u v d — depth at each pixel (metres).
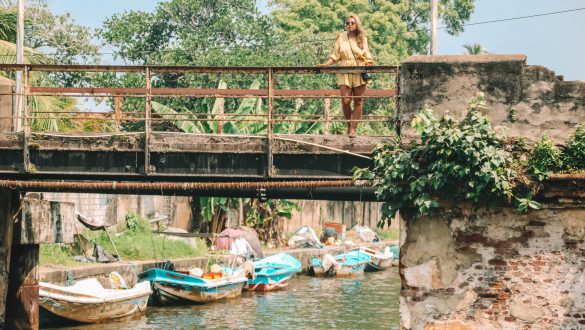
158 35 39.66
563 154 9.54
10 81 12.41
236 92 13.09
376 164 10.07
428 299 9.76
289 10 50.00
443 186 9.61
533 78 9.80
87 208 28.19
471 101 9.79
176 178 11.41
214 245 31.47
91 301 18.92
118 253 26.19
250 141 10.90
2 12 22.58
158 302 23.56
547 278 9.48
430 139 9.59
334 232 41.25
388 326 20.08
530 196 9.38
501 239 9.61
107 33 39.00
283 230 38.97
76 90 12.98
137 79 34.84
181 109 34.38
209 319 21.12
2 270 14.02
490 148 9.41
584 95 9.68
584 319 9.38
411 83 10.09
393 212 9.77
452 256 9.73
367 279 32.94
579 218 9.42
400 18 50.44
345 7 49.09
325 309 23.28
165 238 29.08
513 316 9.53
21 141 11.21
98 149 11.15
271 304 24.39
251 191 11.95
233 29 39.06
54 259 22.72
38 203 14.98
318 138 10.76
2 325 14.20
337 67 10.70
